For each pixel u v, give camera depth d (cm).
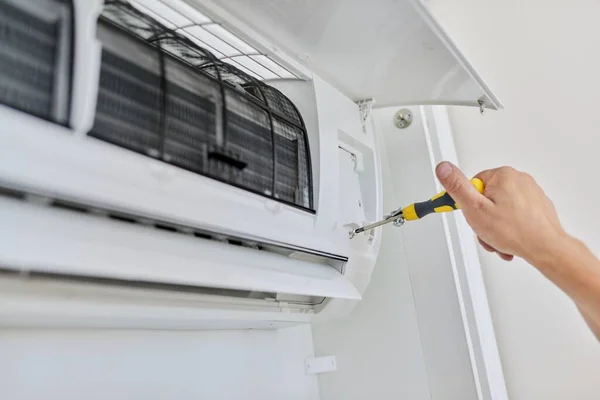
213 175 61
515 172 67
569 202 123
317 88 89
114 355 79
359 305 132
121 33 54
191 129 60
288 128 81
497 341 126
